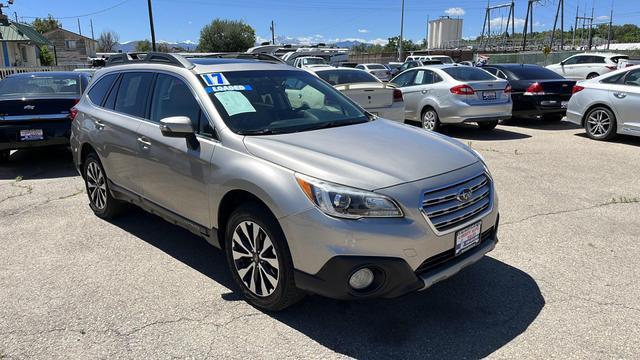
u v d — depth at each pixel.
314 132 3.82
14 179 7.39
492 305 3.57
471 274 4.04
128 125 4.59
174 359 3.00
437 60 31.08
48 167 8.16
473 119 10.23
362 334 3.24
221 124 3.73
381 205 2.96
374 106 9.12
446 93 10.39
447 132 11.19
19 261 4.40
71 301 3.69
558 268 4.13
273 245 3.27
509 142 9.84
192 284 3.94
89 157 5.40
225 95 4.00
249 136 3.62
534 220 5.25
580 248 4.52
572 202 5.82
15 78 8.53
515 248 4.54
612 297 3.64
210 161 3.65
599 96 9.70
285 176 3.18
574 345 3.08
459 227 3.20
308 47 30.47
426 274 3.11
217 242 3.79
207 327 3.33
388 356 3.01
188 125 3.68
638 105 9.06
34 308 3.60
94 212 5.62
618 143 9.56
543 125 12.22
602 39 86.38
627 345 3.07
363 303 3.61
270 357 3.01
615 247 4.53
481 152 8.81
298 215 3.05
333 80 9.84
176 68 4.34
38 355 3.05
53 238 4.93
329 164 3.18
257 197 3.29
